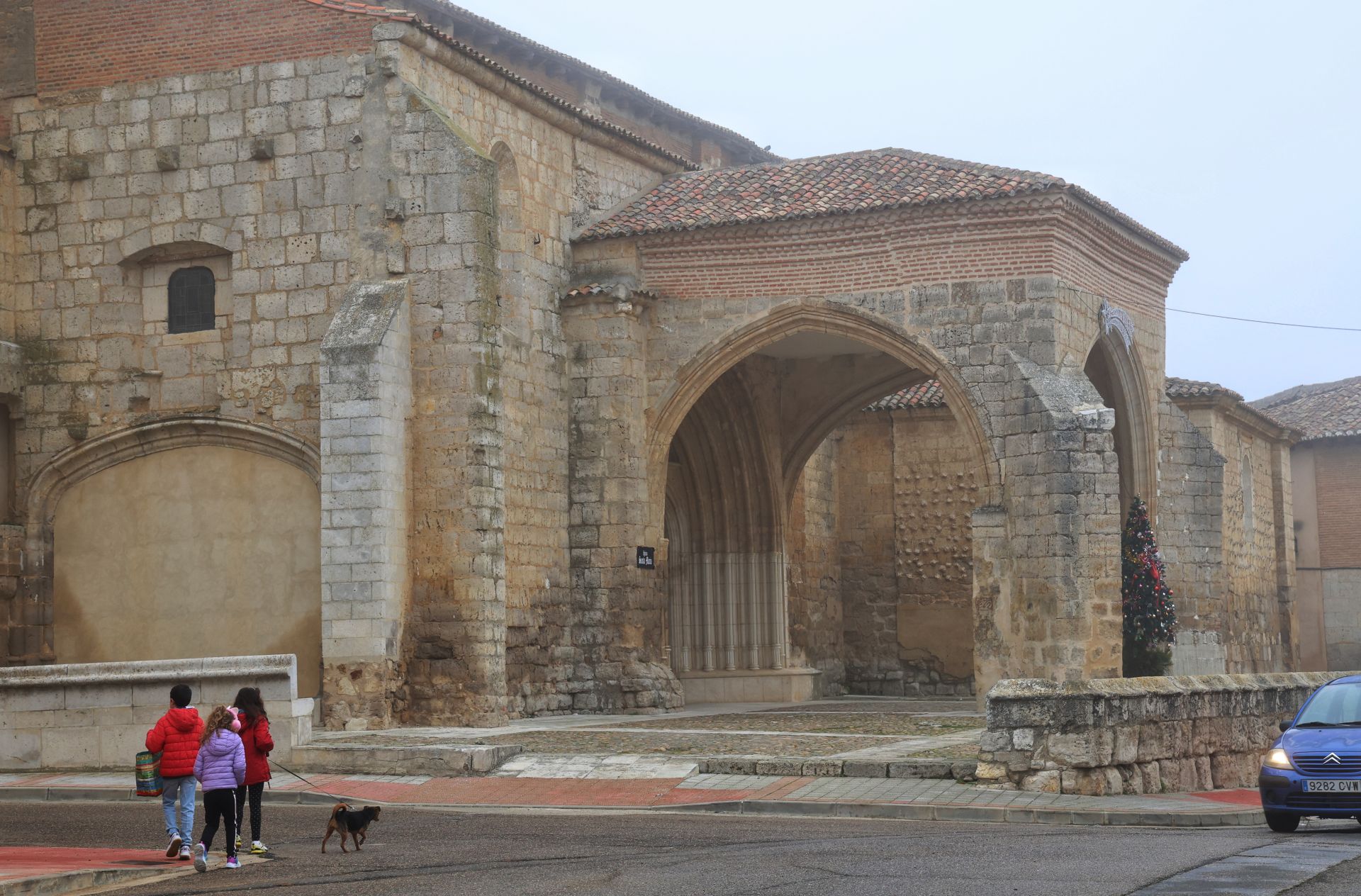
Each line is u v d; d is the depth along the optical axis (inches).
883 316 1304.1
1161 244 1441.9
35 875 577.3
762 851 633.6
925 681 1804.9
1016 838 680.4
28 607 1254.3
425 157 1195.3
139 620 1243.2
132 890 579.5
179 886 588.7
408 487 1178.6
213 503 1235.9
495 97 1299.2
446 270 1187.9
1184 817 773.3
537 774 909.2
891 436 1835.6
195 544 1236.5
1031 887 526.0
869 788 846.5
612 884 548.1
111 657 1245.7
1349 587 2233.0
